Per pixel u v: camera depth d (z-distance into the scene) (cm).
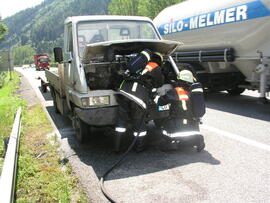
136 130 493
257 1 695
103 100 496
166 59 579
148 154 500
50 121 747
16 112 796
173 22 1004
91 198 363
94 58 533
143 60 486
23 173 421
